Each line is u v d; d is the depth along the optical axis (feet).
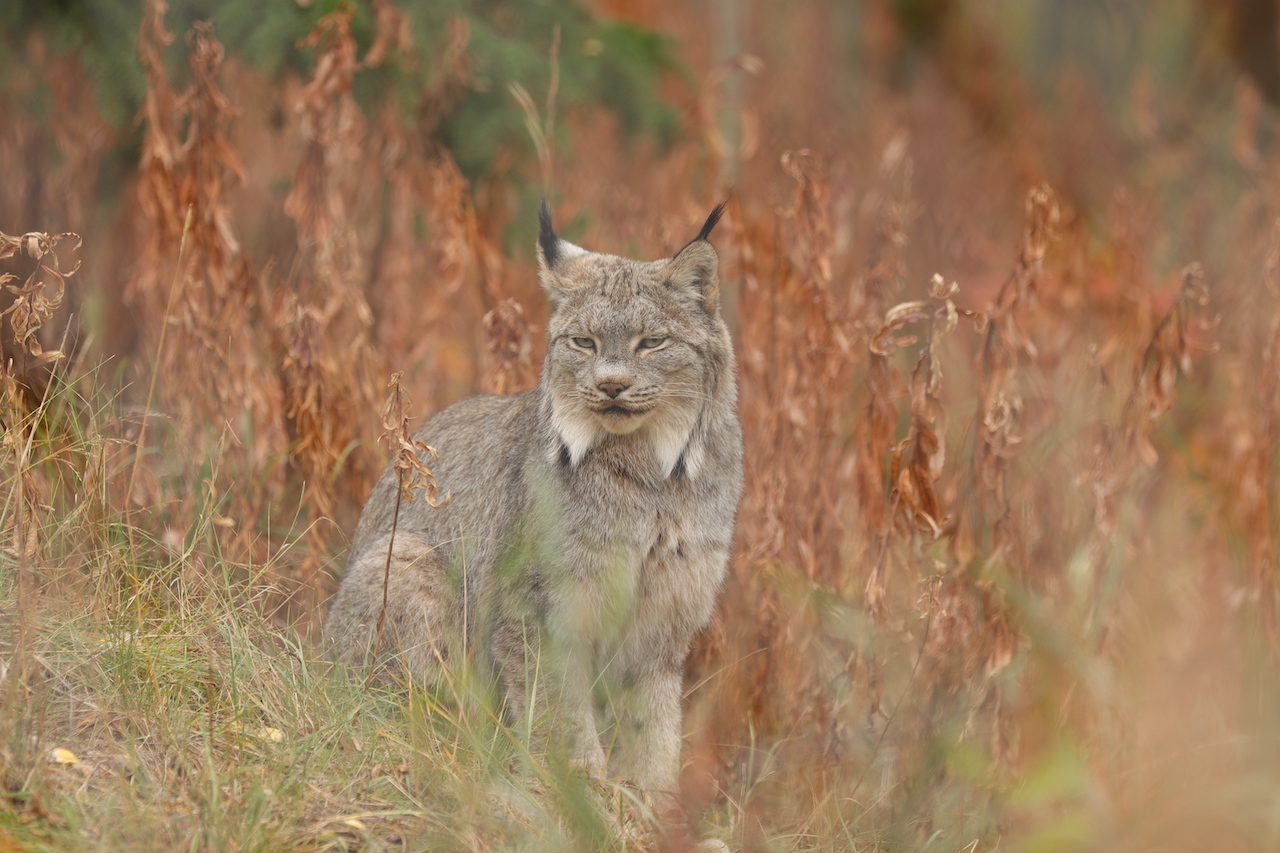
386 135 40.83
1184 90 92.84
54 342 36.19
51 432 29.68
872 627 30.71
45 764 21.49
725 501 30.14
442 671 29.19
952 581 30.25
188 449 33.27
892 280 38.11
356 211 39.78
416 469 27.22
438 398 40.45
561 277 30.17
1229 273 53.16
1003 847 25.71
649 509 29.04
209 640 26.61
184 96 34.55
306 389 34.37
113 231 41.73
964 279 59.57
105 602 26.17
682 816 27.37
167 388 34.17
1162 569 39.58
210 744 23.76
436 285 40.29
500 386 36.29
